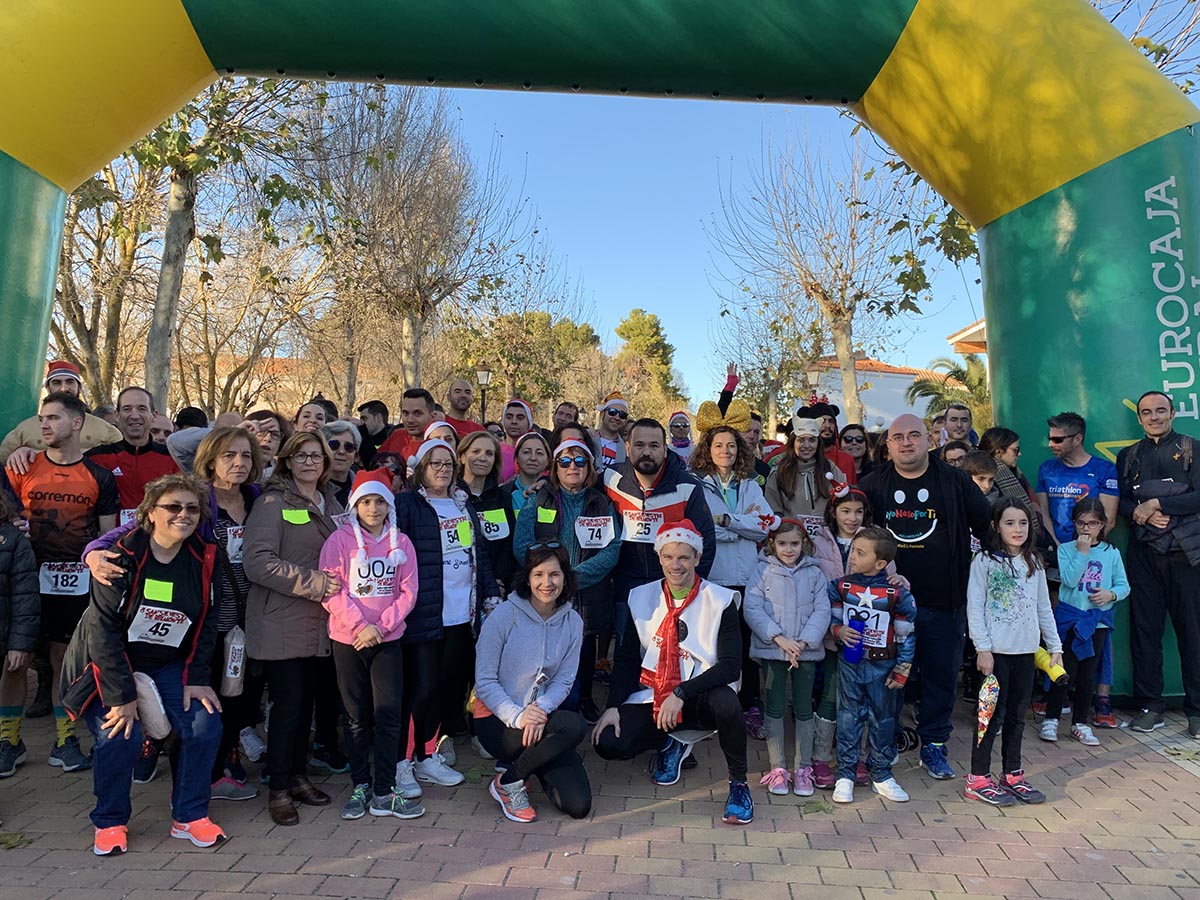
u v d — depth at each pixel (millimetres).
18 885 3377
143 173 14109
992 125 6250
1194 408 5805
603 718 4500
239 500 4527
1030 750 5168
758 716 5562
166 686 3814
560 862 3676
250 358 20500
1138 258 5887
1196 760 4977
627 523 5148
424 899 3322
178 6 5945
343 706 4199
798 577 4652
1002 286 6566
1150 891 3455
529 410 7883
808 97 6793
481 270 20719
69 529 4742
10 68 5496
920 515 4820
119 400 5219
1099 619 5285
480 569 4902
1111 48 6039
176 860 3631
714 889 3447
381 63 6340
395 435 7582
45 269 5992
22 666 4367
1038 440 6230
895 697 4449
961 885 3500
